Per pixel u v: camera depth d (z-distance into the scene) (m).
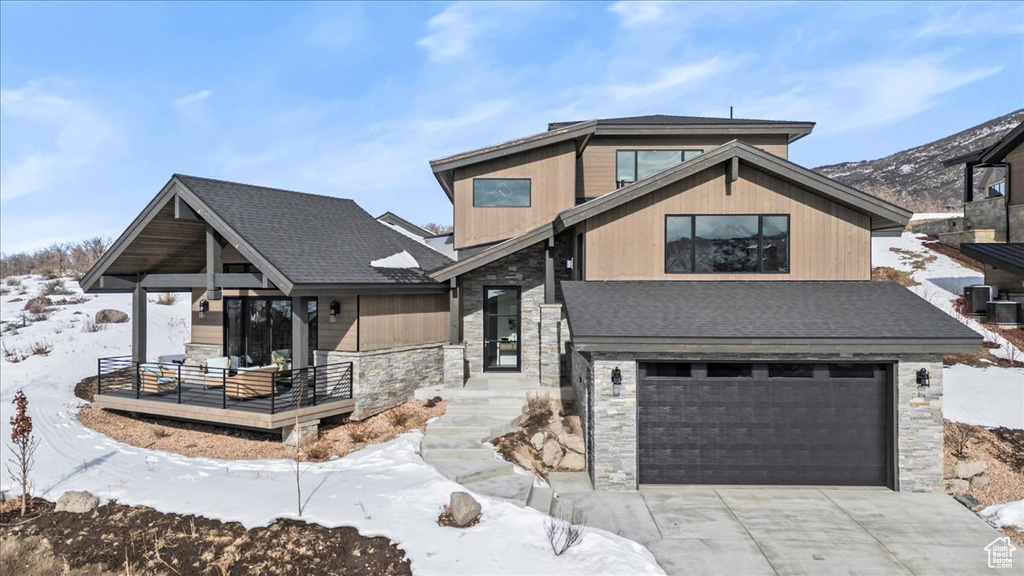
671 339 10.91
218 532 8.71
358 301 14.72
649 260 14.58
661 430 11.55
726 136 20.06
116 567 8.17
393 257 16.80
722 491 11.17
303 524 8.81
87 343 21.72
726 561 8.44
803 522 9.74
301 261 14.17
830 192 13.82
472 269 16.14
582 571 7.72
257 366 16.81
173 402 14.10
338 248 16.06
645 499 10.75
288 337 16.36
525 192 18.19
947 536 9.23
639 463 11.52
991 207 23.14
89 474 11.09
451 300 16.27
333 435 13.57
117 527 9.04
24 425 10.37
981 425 12.67
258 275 14.05
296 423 12.78
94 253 43.22
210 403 13.84
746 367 11.53
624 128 19.61
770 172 14.20
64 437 13.48
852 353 11.03
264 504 9.45
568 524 9.06
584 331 11.16
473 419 13.40
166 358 21.19
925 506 10.39
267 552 8.21
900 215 13.66
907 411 11.08
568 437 12.76
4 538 8.95
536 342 17.59
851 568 8.26
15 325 23.77
